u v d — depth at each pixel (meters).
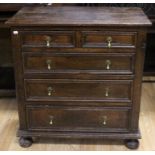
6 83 2.44
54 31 1.63
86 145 1.93
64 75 1.73
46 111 1.82
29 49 1.68
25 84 1.76
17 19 1.68
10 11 2.08
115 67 1.71
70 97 1.79
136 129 1.84
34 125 1.86
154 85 2.69
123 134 1.84
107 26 1.60
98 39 1.64
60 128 1.86
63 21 1.63
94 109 1.81
